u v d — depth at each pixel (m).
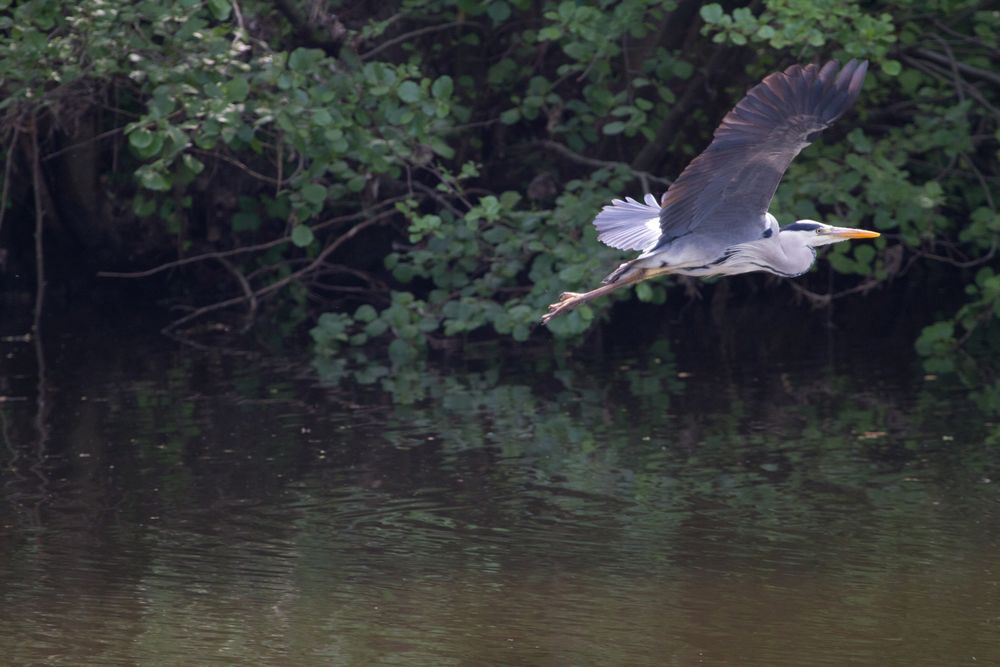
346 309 19.36
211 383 14.30
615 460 11.12
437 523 9.55
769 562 8.69
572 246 15.46
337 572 8.55
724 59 18.20
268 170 18.94
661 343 16.64
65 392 13.85
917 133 17.17
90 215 19.41
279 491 10.32
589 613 7.83
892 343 16.28
